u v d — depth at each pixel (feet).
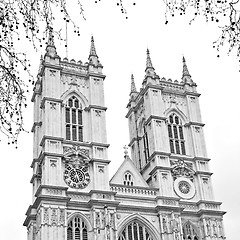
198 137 279.28
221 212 252.42
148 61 297.94
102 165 246.88
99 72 279.08
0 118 54.19
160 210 242.78
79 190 237.86
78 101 266.57
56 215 221.87
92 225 227.20
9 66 53.26
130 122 310.65
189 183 261.03
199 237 246.27
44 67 265.95
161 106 280.10
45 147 240.94
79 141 252.83
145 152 284.41
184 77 302.45
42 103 260.62
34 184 254.88
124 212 238.27
